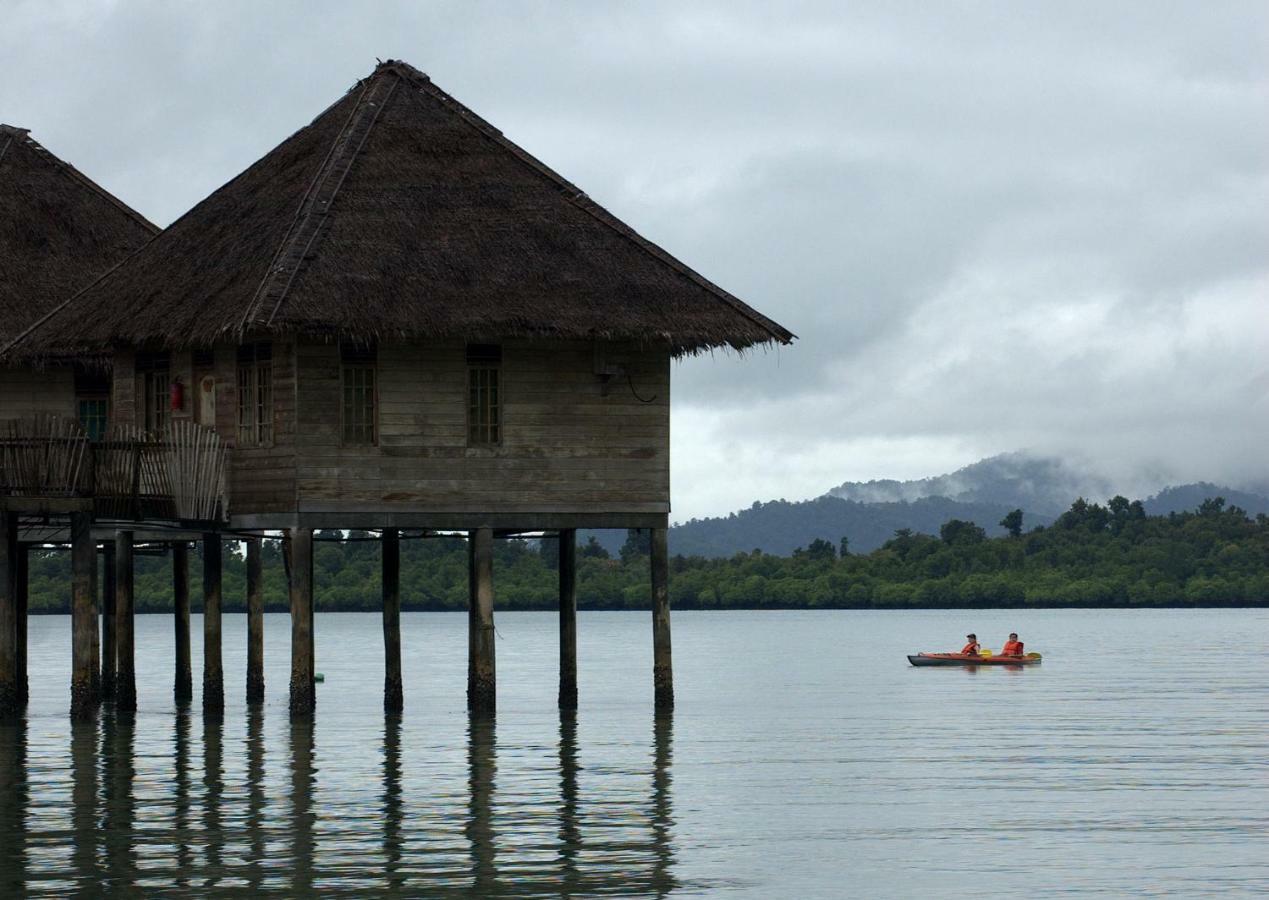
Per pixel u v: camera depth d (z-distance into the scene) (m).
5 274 58.53
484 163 53.16
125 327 51.25
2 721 51.06
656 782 42.53
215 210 55.75
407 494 49.50
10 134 63.19
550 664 96.88
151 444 48.38
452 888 30.66
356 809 37.97
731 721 57.97
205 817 36.91
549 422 50.53
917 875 32.34
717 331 49.91
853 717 61.66
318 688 73.38
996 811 39.28
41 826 35.84
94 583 51.50
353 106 55.09
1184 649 122.25
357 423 49.34
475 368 50.09
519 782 41.97
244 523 50.12
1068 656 111.00
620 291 50.34
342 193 51.06
